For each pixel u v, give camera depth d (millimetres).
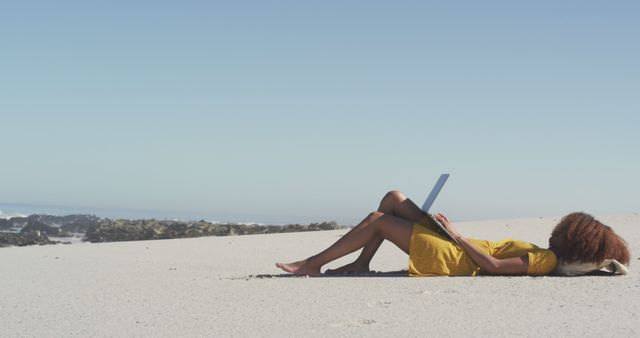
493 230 12625
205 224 16922
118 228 16969
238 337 3154
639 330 3154
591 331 3146
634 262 6238
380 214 5242
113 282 5398
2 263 7535
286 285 4781
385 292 4352
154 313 3838
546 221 14594
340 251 5270
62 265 7152
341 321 3459
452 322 3395
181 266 6957
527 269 4977
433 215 5109
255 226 16719
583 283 4586
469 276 5008
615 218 14188
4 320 3750
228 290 4648
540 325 3297
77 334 3334
